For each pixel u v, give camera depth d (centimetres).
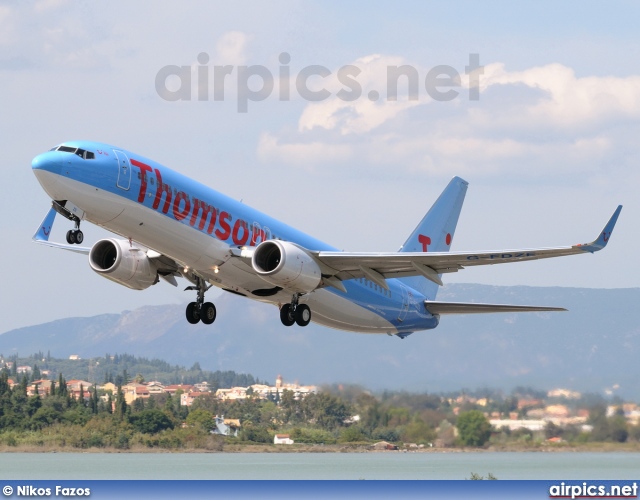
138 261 9100
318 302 9806
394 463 14325
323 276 9419
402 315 10881
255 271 8762
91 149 8069
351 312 10250
